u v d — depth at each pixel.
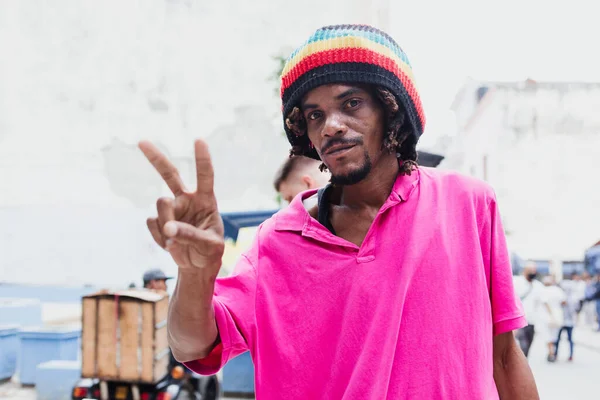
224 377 6.97
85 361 5.58
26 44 13.20
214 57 11.32
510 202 19.14
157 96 11.95
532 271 11.29
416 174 1.26
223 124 11.23
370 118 1.16
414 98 1.19
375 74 1.12
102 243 13.04
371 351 1.12
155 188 13.03
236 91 11.23
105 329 5.58
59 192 13.17
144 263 12.96
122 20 12.52
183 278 1.06
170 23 11.88
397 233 1.18
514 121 19.52
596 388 8.73
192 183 11.23
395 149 1.22
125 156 12.85
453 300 1.14
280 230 1.28
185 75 11.76
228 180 10.80
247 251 1.32
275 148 10.88
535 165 19.34
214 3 11.37
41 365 7.33
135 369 5.55
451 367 1.10
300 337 1.20
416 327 1.12
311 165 3.30
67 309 12.87
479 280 1.17
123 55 12.56
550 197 19.03
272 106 10.95
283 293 1.23
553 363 11.32
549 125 19.47
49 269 13.20
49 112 13.25
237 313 1.22
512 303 1.23
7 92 13.19
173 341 1.17
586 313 18.28
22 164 13.16
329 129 1.13
